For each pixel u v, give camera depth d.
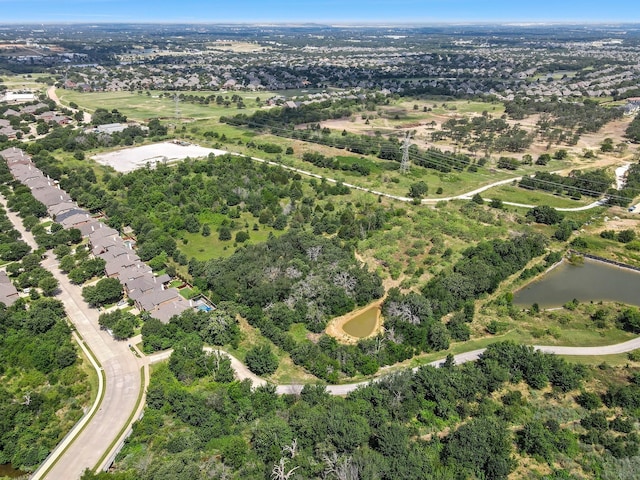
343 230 155.62
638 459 78.50
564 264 151.25
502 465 74.38
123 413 88.94
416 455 76.19
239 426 85.00
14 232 152.62
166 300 119.19
